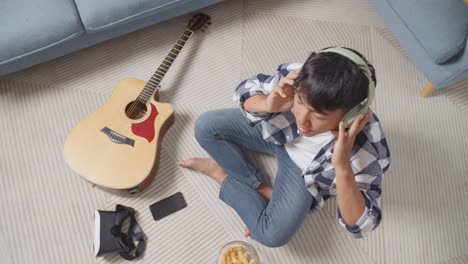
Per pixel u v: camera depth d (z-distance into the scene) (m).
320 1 1.97
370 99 0.90
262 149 1.50
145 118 1.51
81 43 1.60
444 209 1.60
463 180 1.66
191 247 1.48
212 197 1.55
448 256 1.53
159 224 1.50
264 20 1.90
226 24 1.87
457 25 1.44
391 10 1.62
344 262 1.48
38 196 1.52
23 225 1.47
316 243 1.50
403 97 1.78
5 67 1.48
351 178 1.02
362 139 1.07
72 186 1.54
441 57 1.47
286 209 1.32
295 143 1.29
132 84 1.59
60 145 1.60
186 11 1.71
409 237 1.53
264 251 1.48
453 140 1.72
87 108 1.68
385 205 1.58
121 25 1.59
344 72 0.83
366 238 1.52
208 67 1.78
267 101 1.09
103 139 1.47
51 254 1.44
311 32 1.89
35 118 1.64
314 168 1.18
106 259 1.44
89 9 1.46
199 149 1.63
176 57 1.72
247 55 1.82
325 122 0.92
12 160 1.56
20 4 1.42
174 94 1.71
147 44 1.81
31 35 1.42
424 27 1.48
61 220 1.49
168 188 1.55
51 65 1.73
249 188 1.45
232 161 1.47
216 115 1.44
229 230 1.51
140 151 1.47
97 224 1.43
